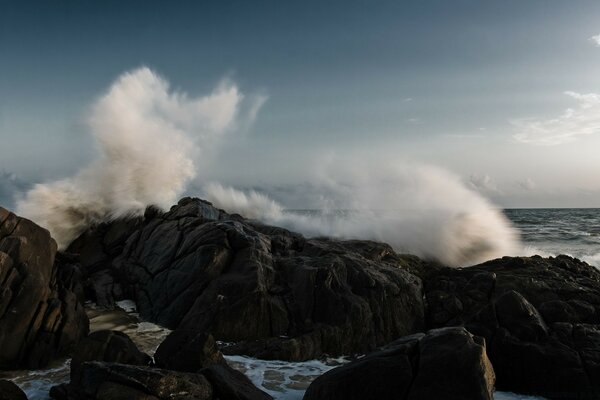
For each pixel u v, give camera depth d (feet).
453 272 42.78
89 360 25.13
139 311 39.99
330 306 34.53
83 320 32.58
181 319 36.06
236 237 39.63
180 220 46.93
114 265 47.14
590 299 34.73
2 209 33.04
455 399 20.26
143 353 27.17
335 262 37.86
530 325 30.22
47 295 31.12
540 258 45.73
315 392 23.21
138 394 20.34
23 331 28.71
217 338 33.40
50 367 28.40
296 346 31.30
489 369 21.66
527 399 27.68
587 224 148.66
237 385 23.39
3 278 29.53
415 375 21.65
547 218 191.72
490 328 31.07
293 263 38.42
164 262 41.88
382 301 35.81
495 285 37.22
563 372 27.45
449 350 21.72
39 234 33.53
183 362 25.44
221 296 34.68
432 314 36.76
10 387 22.02
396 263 44.37
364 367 22.61
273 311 34.01
